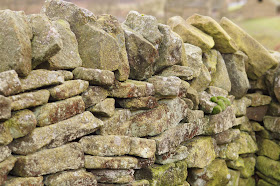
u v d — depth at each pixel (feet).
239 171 22.76
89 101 13.61
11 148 11.52
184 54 18.17
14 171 11.53
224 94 21.31
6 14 11.36
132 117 15.64
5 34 11.23
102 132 13.97
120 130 14.64
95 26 14.35
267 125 24.54
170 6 39.83
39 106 12.01
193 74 18.88
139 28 16.80
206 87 20.10
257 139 25.31
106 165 13.42
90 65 13.96
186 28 20.17
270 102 24.95
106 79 13.53
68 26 13.79
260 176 24.79
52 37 11.91
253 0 103.40
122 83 14.74
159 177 15.96
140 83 15.57
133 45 15.74
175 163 17.20
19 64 11.09
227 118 20.63
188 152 17.81
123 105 15.30
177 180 17.16
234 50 22.07
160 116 16.26
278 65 24.17
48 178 12.14
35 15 12.46
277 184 23.79
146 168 15.94
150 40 16.53
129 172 14.28
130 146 14.49
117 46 14.46
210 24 20.84
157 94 16.39
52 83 12.19
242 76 22.56
